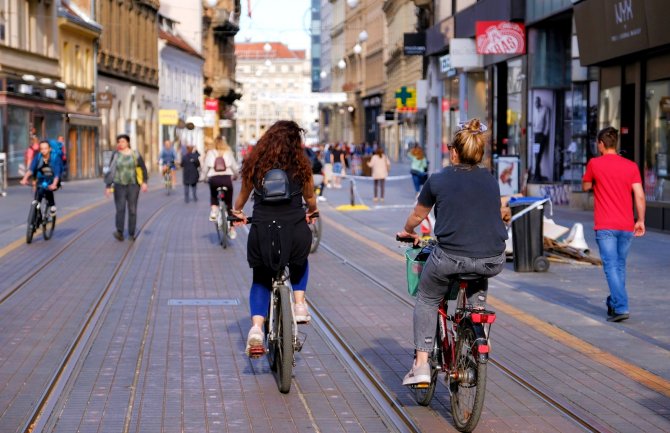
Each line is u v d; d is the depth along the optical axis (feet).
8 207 160.45
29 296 69.46
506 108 199.93
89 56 317.22
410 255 41.01
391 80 487.20
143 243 106.73
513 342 54.65
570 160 178.40
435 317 39.81
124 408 40.86
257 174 44.47
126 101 361.51
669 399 42.98
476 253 37.76
